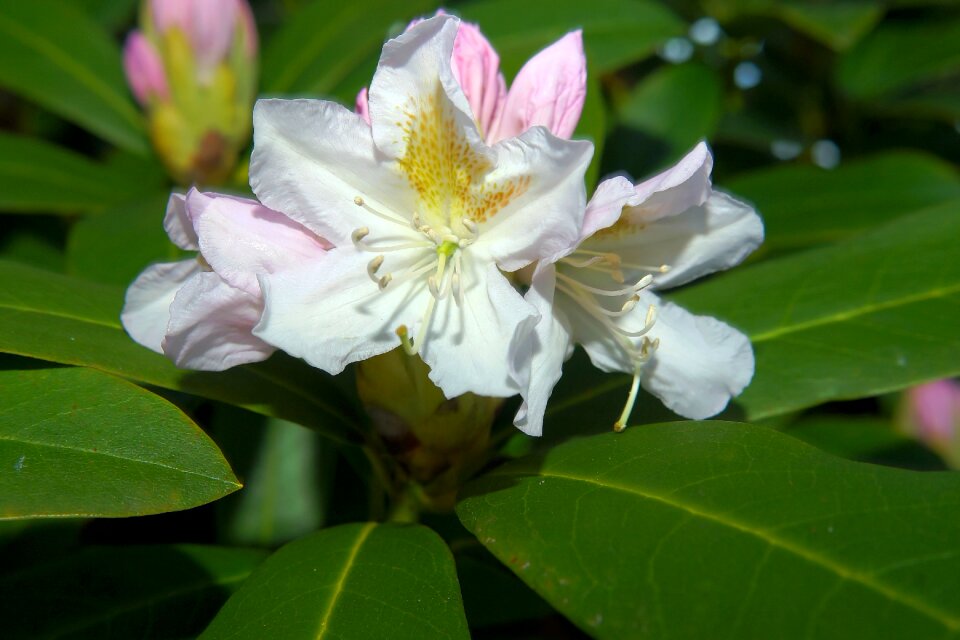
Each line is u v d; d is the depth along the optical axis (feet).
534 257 0.95
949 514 0.86
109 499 0.91
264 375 1.07
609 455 0.97
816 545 0.86
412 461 1.05
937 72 1.76
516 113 0.99
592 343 1.03
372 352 0.95
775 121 1.85
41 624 1.08
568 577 0.87
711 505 0.90
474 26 1.01
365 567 0.94
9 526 1.16
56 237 1.58
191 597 1.11
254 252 0.96
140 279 1.02
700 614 0.84
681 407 1.02
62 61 1.60
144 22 1.50
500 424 1.15
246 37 1.52
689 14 1.92
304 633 0.89
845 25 1.65
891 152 1.54
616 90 1.87
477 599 1.24
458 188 0.97
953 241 1.20
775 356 1.14
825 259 1.22
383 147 0.97
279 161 0.95
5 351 0.97
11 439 0.94
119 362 1.01
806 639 0.81
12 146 1.50
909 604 0.82
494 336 0.94
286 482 1.27
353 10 1.63
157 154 1.55
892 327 1.15
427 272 0.99
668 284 1.05
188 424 0.95
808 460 0.92
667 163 1.58
